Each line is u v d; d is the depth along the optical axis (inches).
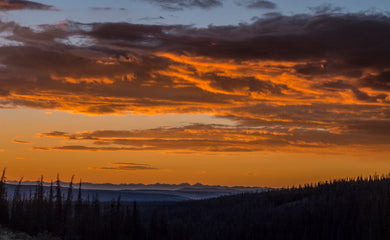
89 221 6456.7
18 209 5590.6
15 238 4840.1
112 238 6368.1
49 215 5876.0
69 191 6259.8
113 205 7086.6
